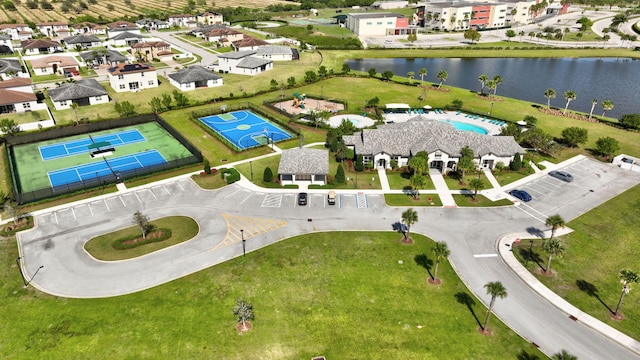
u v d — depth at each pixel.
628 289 49.91
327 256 60.12
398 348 46.00
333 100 127.38
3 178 80.62
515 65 184.50
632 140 100.81
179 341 46.38
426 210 72.00
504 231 66.50
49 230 65.38
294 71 162.38
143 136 102.38
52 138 100.12
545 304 52.34
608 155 92.31
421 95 135.00
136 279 55.28
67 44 194.12
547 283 55.62
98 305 51.09
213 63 172.12
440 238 64.75
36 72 152.00
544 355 45.44
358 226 67.31
